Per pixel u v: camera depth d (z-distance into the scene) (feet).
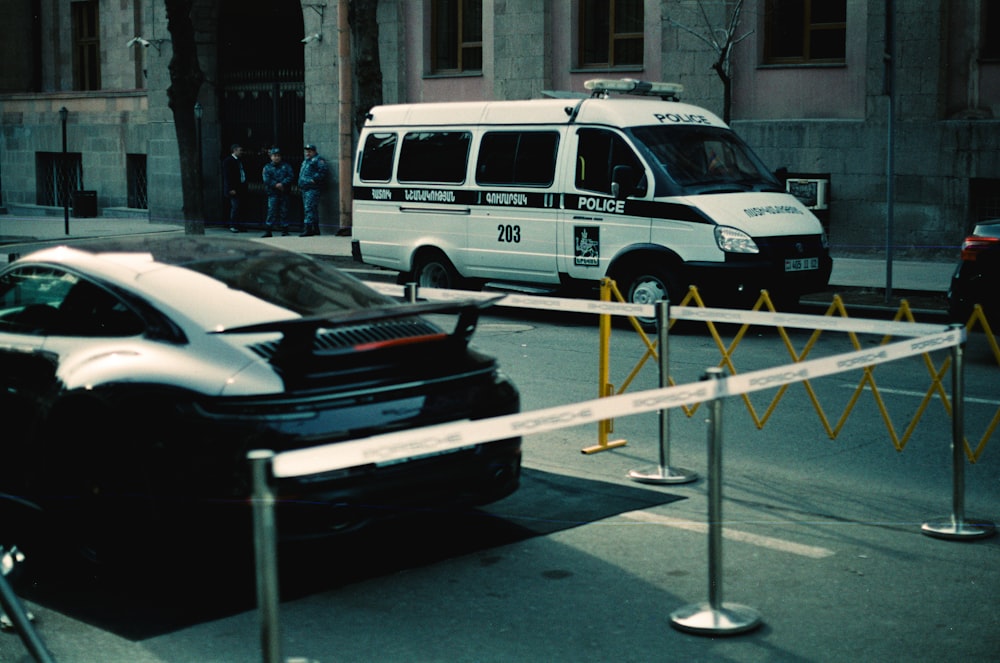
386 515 17.37
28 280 20.03
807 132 63.62
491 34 76.79
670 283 43.24
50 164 118.11
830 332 43.14
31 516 19.26
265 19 94.94
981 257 37.42
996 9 59.00
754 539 20.22
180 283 18.80
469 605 17.29
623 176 43.42
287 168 87.51
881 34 61.05
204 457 16.49
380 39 81.92
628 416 30.42
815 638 15.94
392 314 17.07
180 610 17.11
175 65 79.82
